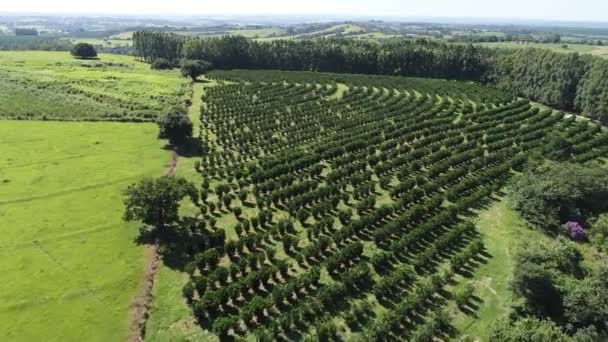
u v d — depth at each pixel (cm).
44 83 12769
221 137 8869
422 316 4384
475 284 4881
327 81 15138
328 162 8081
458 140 8931
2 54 18462
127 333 4059
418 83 14988
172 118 8450
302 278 4638
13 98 11100
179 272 4916
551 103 13512
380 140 8944
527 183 6844
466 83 15662
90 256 5100
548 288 4428
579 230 5850
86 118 9988
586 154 8362
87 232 5562
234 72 17012
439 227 5941
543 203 6278
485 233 5916
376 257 5050
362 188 6750
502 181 7394
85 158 7812
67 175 7100
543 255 4944
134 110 10844
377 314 4375
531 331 3972
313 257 5247
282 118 10319
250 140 8812
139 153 8175
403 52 17825
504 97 12862
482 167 7881
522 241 5459
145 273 4859
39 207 6100
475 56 17138
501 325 4131
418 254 5397
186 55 18850
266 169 7394
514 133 9381
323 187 6625
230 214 6184
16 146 8162
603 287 4425
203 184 6769
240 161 7919
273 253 5162
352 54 18262
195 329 4134
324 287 4600
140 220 5872
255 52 19088
